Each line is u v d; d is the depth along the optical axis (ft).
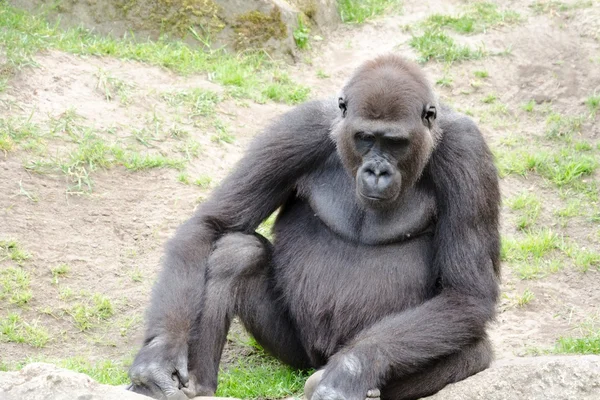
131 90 76.59
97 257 61.67
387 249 46.88
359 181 43.04
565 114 80.79
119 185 67.82
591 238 68.28
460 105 81.87
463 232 45.27
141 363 41.37
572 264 65.41
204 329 44.65
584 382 41.47
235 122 76.74
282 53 86.94
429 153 44.47
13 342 54.13
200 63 82.58
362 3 95.40
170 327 42.83
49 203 64.75
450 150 45.93
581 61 85.61
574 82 83.61
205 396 43.14
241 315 47.88
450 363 44.39
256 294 47.93
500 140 77.82
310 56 88.17
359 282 46.39
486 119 80.38
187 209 66.64
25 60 75.20
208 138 74.18
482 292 44.93
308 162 47.93
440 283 46.19
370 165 42.86
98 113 73.56
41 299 57.67
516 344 56.34
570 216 70.38
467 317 43.83
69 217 64.23
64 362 51.16
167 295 44.24
